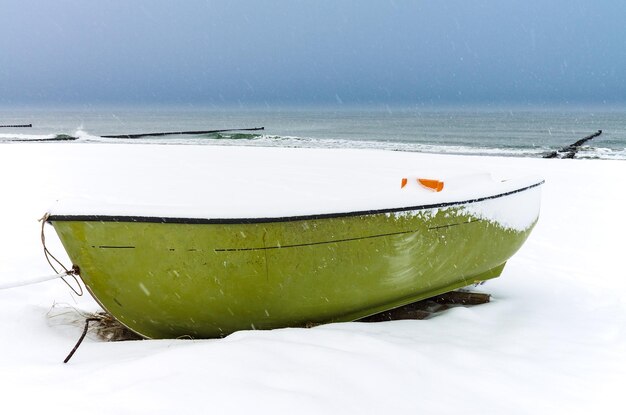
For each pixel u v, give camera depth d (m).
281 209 2.91
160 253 2.88
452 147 26.00
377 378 2.31
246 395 2.03
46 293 4.06
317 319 3.34
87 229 2.84
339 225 3.07
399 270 3.37
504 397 2.33
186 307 3.05
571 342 3.13
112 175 10.56
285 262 3.02
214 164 12.58
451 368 2.55
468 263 3.79
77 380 2.21
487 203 3.73
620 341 3.18
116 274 2.95
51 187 8.98
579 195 8.78
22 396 2.06
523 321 3.48
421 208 3.32
